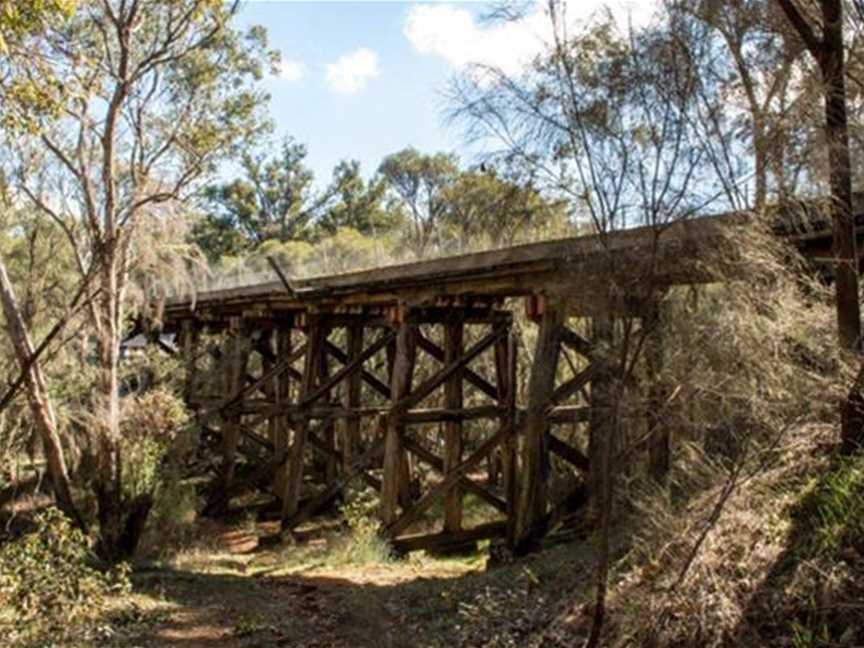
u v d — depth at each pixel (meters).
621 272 3.70
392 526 9.40
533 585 5.55
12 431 10.95
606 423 4.27
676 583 3.79
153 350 13.78
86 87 6.12
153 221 10.58
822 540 3.57
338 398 15.19
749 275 3.58
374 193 41.25
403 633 5.49
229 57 11.34
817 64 3.82
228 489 13.72
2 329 10.38
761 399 3.56
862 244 4.21
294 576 8.41
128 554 9.58
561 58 3.67
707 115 3.59
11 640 5.36
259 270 21.78
